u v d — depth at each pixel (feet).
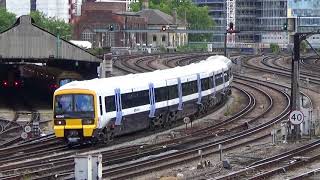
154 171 149.89
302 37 193.16
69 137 185.37
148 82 211.82
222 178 139.03
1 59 303.68
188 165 159.33
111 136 194.29
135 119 205.36
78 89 185.26
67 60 308.19
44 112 281.33
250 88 341.82
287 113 247.70
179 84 231.09
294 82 194.08
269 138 201.26
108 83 194.90
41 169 149.28
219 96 279.90
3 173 144.97
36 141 194.08
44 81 357.41
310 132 199.82
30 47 291.99
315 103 284.00
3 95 350.23
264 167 153.69
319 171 147.13
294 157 165.78
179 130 217.56
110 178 139.13
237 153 175.11
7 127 234.79
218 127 223.30
